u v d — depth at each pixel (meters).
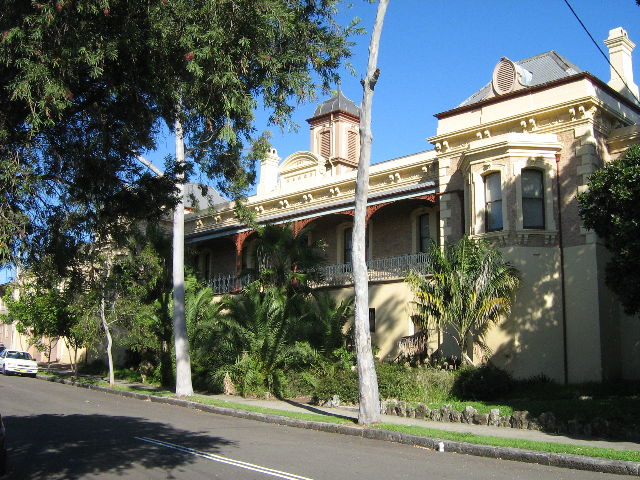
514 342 17.08
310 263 21.95
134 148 9.50
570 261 17.44
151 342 24.14
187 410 16.84
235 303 20.89
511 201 17.89
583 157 17.66
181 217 20.58
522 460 9.09
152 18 8.33
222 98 9.07
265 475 7.84
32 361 31.17
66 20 7.81
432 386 15.80
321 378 18.48
